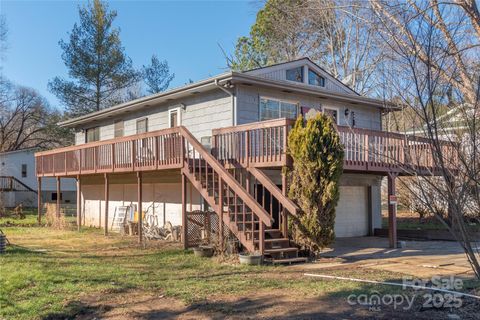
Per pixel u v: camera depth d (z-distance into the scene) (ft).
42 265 29.01
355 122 53.06
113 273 26.73
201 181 35.45
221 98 43.68
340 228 50.16
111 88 102.83
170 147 38.68
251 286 23.02
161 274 26.61
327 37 94.79
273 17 97.66
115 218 57.36
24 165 112.37
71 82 99.50
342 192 50.67
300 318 17.44
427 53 14.01
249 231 32.17
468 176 13.55
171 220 48.24
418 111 14.35
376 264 29.84
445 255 34.50
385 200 69.82
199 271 27.58
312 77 51.90
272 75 47.09
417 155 15.05
